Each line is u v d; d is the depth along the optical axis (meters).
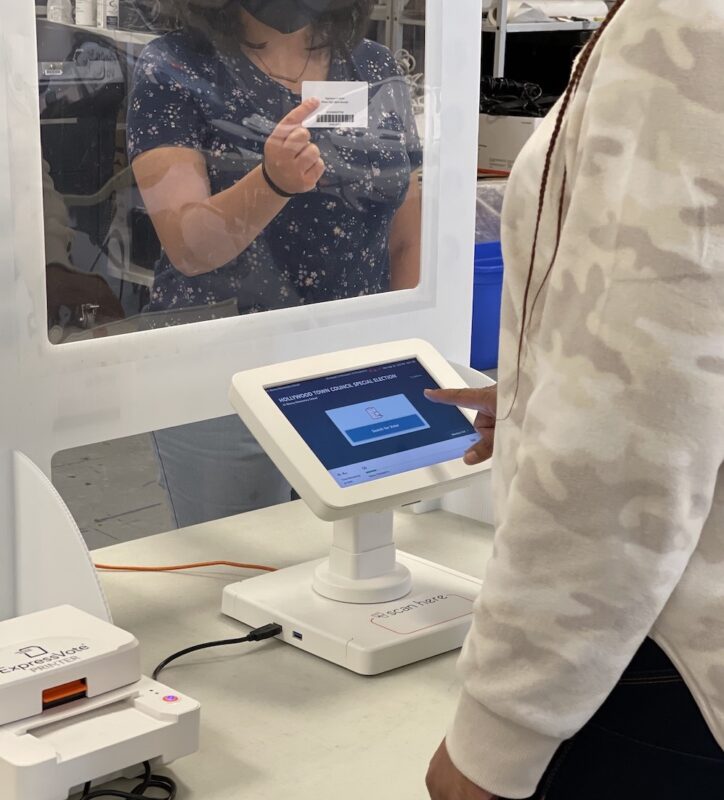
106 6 1.22
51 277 1.24
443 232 1.62
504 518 0.72
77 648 1.02
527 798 0.78
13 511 1.22
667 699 0.74
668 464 0.64
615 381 0.65
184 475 1.85
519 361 0.80
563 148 0.74
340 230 1.50
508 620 0.70
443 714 1.12
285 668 1.21
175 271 1.35
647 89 0.65
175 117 1.31
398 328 1.60
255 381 1.27
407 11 1.49
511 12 3.46
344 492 1.22
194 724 1.00
